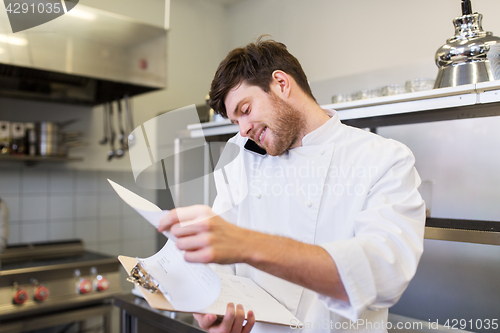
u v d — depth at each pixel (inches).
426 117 52.4
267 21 95.1
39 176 101.5
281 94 36.4
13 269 79.1
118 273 93.3
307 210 36.3
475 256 57.9
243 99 35.5
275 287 36.7
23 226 98.8
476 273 57.8
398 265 26.7
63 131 104.0
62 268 84.3
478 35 44.3
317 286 24.8
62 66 73.2
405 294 64.9
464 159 58.6
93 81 90.7
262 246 23.4
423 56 66.0
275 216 38.7
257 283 38.0
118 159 114.5
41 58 71.3
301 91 38.0
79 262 88.0
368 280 25.0
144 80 82.7
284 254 23.7
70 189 106.2
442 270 60.9
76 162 106.7
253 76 35.4
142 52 82.2
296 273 24.1
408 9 67.9
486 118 56.6
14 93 92.7
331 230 35.6
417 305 63.5
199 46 123.3
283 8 89.4
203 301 24.1
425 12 65.9
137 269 26.3
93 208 110.1
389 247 26.9
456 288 59.6
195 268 27.0
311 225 36.1
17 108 97.3
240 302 30.2
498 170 55.7
